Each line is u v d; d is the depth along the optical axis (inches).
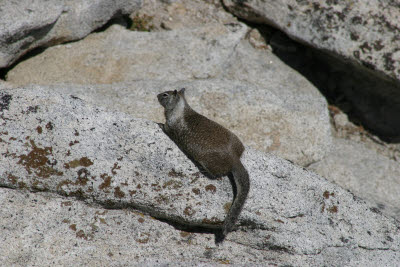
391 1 1325.0
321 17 1341.0
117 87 1147.9
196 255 812.6
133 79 1221.7
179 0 1480.1
